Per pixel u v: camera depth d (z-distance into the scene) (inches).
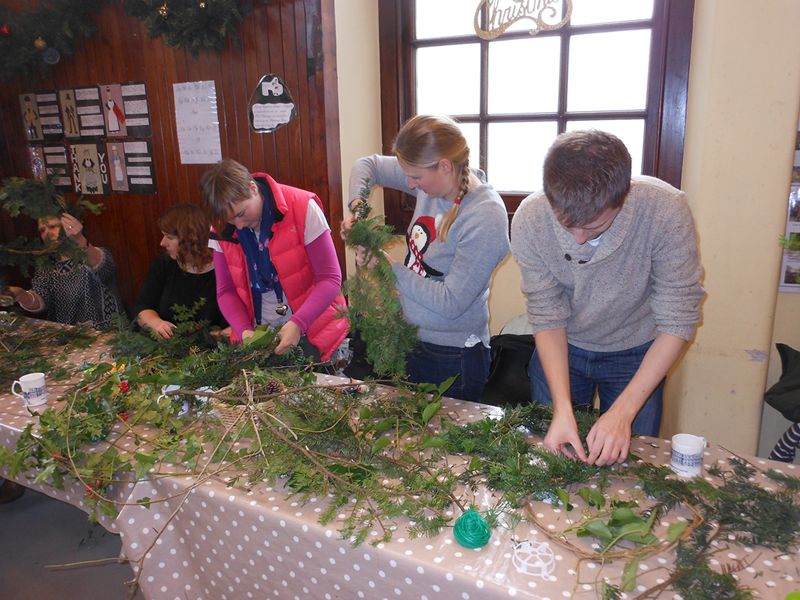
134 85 115.8
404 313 64.5
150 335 83.8
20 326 90.4
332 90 97.0
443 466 47.7
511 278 104.6
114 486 51.6
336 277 77.7
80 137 126.6
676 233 49.1
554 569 36.5
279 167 103.4
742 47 71.6
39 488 60.0
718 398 83.0
